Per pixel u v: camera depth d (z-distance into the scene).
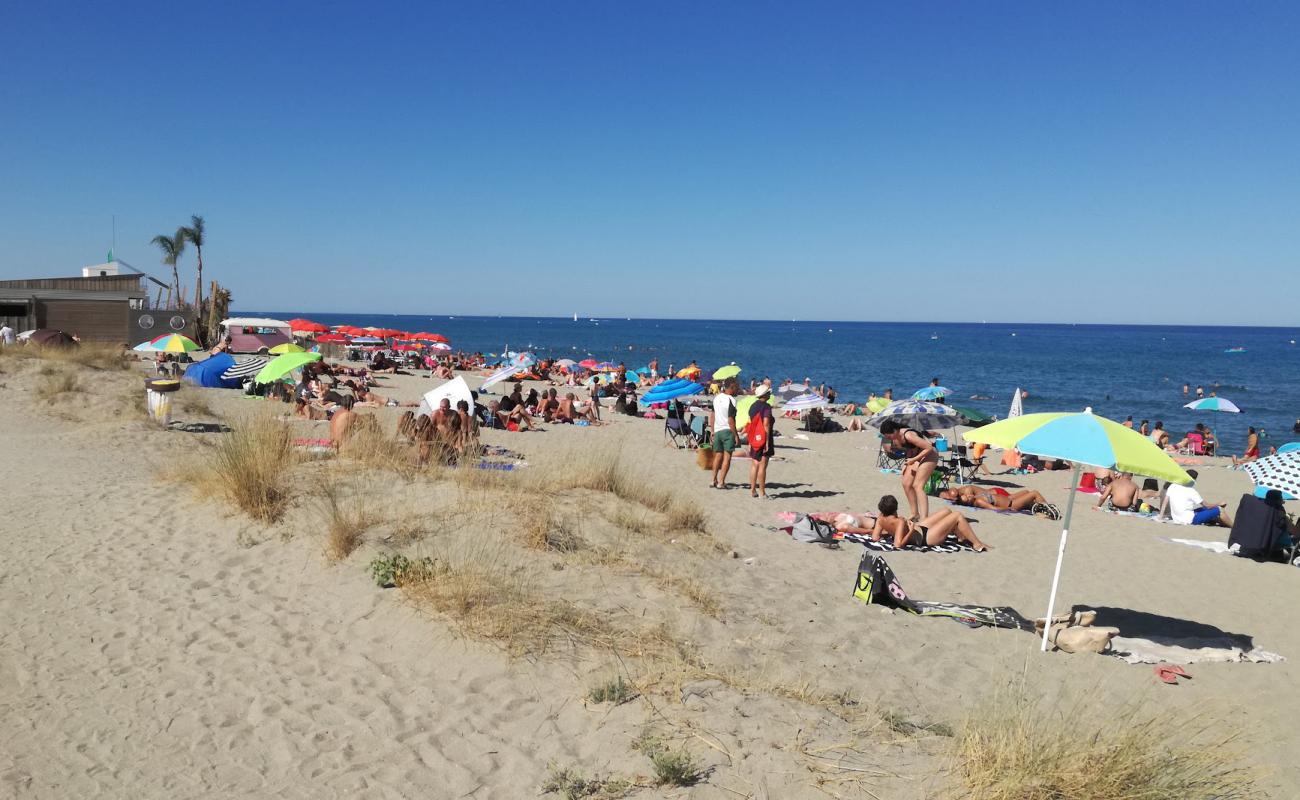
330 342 40.62
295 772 3.87
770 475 14.47
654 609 5.87
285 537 7.09
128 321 35.66
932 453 10.30
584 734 4.19
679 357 80.69
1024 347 116.56
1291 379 58.22
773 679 5.00
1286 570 9.51
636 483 9.52
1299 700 5.63
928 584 7.93
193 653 5.13
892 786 3.72
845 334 193.88
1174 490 12.48
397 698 4.59
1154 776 3.78
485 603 5.61
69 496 8.74
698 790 3.65
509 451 13.48
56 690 4.61
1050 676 5.67
